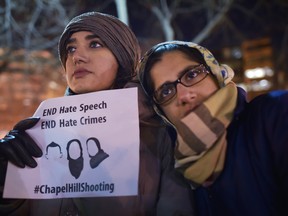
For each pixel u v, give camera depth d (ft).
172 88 4.69
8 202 5.10
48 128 5.08
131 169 4.58
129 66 5.72
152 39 30.60
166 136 5.09
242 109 4.41
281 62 35.63
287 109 4.02
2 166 5.16
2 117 30.12
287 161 3.86
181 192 4.66
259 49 35.86
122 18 24.04
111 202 4.82
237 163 4.17
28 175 4.96
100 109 4.92
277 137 3.95
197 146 4.29
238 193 4.11
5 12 27.22
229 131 4.43
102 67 5.35
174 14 29.55
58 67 31.30
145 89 5.21
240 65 37.78
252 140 4.17
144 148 5.03
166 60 4.81
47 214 5.00
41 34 28.78
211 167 4.30
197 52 4.79
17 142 4.97
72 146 4.91
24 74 30.66
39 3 26.66
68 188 4.76
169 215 4.54
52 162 4.93
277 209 4.00
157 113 5.07
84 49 5.41
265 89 37.63
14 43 29.01
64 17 27.48
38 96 31.27
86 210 4.83
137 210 4.75
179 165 4.46
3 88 30.30
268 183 4.01
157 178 4.87
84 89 5.27
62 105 5.11
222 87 4.54
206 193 4.42
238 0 29.53
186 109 4.60
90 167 4.74
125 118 4.79
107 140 4.77
